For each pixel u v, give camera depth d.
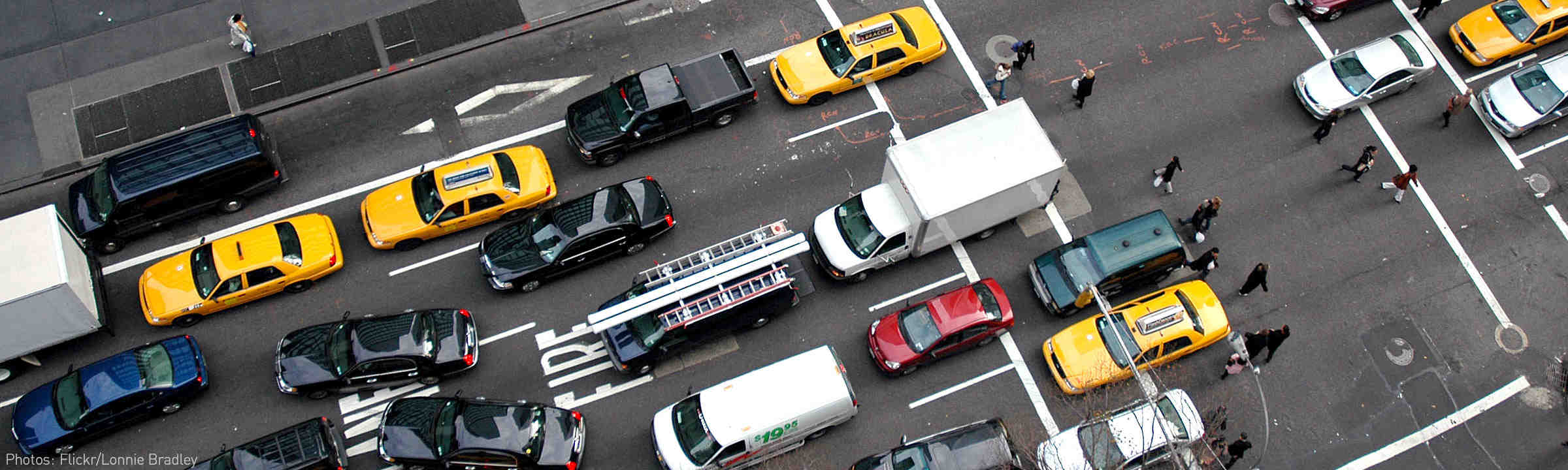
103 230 25.61
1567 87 28.22
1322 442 24.45
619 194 26.12
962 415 24.78
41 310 23.17
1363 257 26.95
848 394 23.30
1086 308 25.95
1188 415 23.34
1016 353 25.50
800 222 27.36
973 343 25.08
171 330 25.53
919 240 25.27
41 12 30.06
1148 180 28.16
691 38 30.41
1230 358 24.67
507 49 30.00
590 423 24.66
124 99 28.84
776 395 23.09
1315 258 26.95
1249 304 26.28
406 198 26.42
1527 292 26.44
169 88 29.02
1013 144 24.66
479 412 23.42
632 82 27.42
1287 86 29.80
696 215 27.44
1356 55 29.05
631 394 25.03
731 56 28.55
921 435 24.52
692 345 24.95
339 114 28.83
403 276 26.42
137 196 25.27
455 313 25.03
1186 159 28.45
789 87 28.73
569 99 29.27
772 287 24.03
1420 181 28.16
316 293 26.17
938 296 25.06
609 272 26.61
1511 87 28.69
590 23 30.55
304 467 22.67
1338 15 30.94
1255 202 27.81
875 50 28.62
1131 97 29.53
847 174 28.14
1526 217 27.59
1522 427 24.69
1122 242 25.45
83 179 26.48
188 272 25.20
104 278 26.19
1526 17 29.95
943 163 24.41
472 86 29.38
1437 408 24.89
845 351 25.58
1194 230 27.27
